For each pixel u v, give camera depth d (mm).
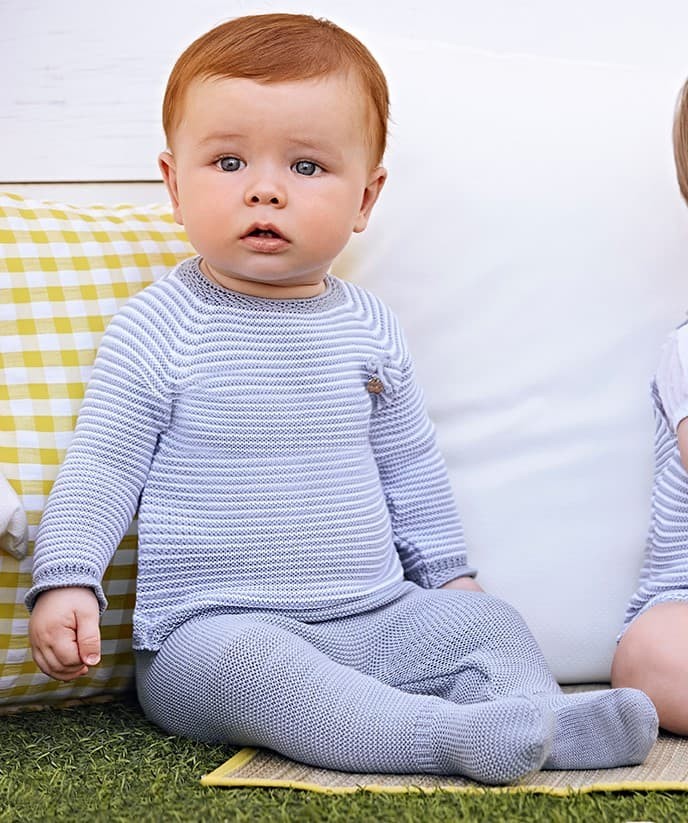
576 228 1471
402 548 1370
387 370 1339
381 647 1200
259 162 1238
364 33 1551
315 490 1247
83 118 1745
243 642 1081
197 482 1229
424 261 1465
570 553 1418
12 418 1268
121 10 1733
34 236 1371
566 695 1073
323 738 1022
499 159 1485
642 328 1457
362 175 1294
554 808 905
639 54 1756
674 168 1491
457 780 990
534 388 1448
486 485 1430
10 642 1214
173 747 1105
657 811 910
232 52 1242
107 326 1336
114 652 1288
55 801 928
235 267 1258
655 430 1429
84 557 1155
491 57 1547
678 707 1196
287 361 1271
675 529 1345
